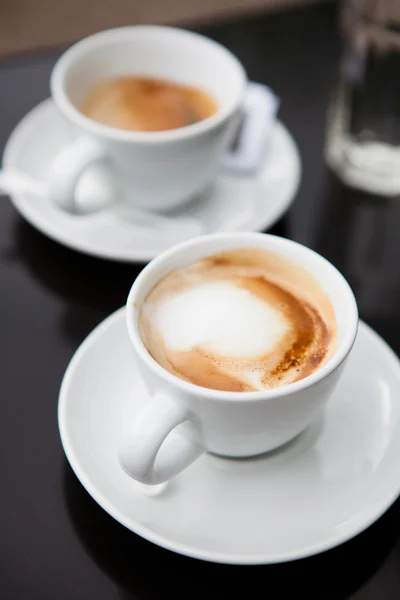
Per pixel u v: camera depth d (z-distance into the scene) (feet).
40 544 1.75
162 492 1.72
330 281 1.80
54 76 2.29
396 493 1.71
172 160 2.15
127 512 1.69
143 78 2.45
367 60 2.32
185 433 1.72
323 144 2.45
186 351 1.76
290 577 1.72
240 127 2.36
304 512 1.70
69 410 1.80
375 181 2.37
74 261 2.18
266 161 2.35
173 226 2.20
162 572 1.72
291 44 2.66
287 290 1.84
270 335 1.78
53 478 1.82
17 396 1.93
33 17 4.33
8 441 1.86
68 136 2.38
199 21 2.70
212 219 2.23
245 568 1.73
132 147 2.11
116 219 2.22
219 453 1.76
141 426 1.63
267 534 1.68
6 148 2.38
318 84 2.58
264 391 1.64
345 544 1.76
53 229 2.16
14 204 2.29
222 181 2.31
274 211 2.23
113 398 1.83
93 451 1.76
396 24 2.26
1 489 1.81
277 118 2.50
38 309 2.08
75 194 2.13
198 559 1.73
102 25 4.25
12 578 1.71
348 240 2.25
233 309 1.81
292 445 1.79
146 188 2.21
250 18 2.72
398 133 2.37
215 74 2.40
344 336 1.72
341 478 1.75
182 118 2.36
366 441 1.79
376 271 2.18
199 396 1.63
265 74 2.59
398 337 2.04
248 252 1.85
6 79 2.56
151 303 1.80
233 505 1.71
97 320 2.07
